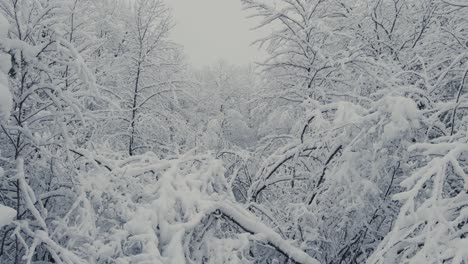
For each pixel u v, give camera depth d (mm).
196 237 3889
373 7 7426
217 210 3990
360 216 4422
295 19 7676
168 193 3928
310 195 5441
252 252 4566
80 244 3646
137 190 4156
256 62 8031
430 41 6027
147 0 9625
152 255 3199
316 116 5148
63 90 4008
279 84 8438
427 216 2791
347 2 8148
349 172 4289
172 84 9758
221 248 3797
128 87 9789
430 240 2695
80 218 3770
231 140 15586
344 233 4910
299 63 8117
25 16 3641
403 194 2816
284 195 6270
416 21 7328
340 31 8242
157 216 3684
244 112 16859
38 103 4105
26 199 3246
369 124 4246
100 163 4500
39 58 3703
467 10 6023
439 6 6613
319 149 5633
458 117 5172
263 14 7918
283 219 5477
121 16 10250
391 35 7488
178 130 10461
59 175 4117
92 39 4145
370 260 3281
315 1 7957
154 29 9898
